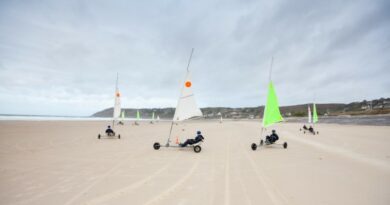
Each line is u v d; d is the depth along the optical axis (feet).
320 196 20.45
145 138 69.46
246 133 93.20
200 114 50.44
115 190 22.25
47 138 62.90
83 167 31.48
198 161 35.88
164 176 27.20
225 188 22.77
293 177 26.55
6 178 26.09
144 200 19.70
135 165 32.94
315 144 54.75
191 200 19.65
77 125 131.75
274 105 51.49
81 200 19.72
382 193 21.16
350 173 28.22
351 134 79.87
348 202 19.06
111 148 48.42
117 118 74.95
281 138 69.31
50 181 25.05
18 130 83.92
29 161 34.73
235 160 36.60
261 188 22.71
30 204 18.88
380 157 37.93
